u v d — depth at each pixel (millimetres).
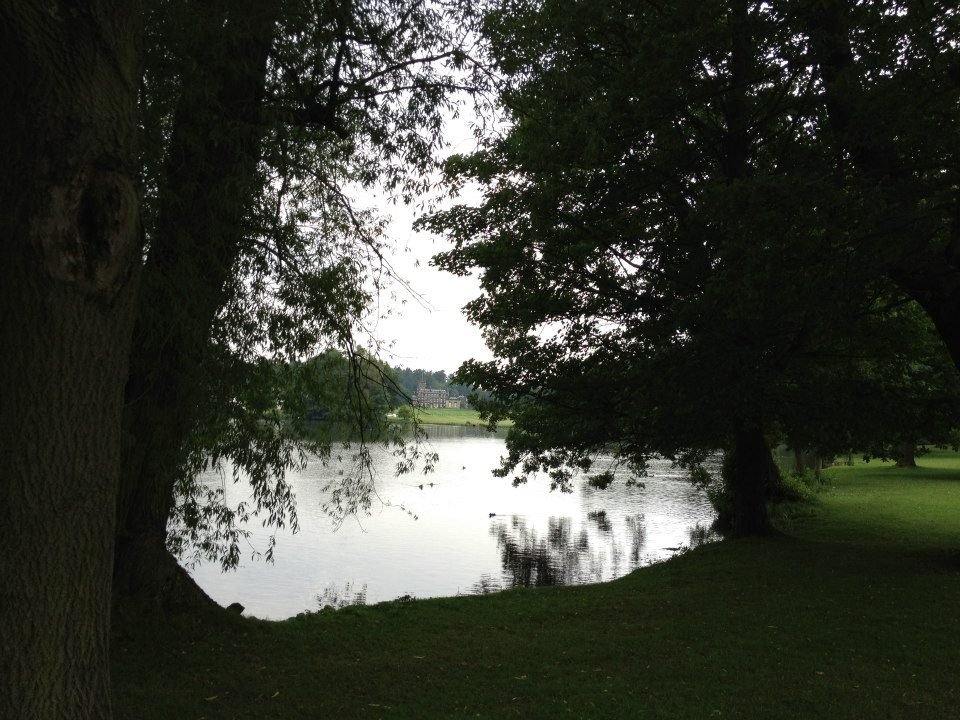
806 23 12438
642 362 15266
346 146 9672
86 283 3781
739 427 16828
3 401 3703
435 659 8117
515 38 9680
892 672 7457
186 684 6918
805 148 13234
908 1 11047
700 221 13562
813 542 16516
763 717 6281
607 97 14297
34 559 3721
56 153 3701
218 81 7707
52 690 3773
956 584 11617
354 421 9758
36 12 3576
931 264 12047
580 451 18172
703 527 25812
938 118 11672
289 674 7410
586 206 16375
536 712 6422
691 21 13180
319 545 21422
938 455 50594
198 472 8609
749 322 13461
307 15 8359
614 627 9711
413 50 9102
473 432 111938
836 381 15117
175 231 7375
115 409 4074
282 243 8516
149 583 8367
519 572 18406
